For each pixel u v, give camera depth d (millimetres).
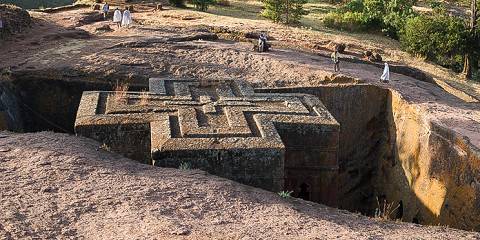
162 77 15422
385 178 14648
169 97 12758
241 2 36250
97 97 12555
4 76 14805
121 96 12633
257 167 10047
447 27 25266
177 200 7926
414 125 13070
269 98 13211
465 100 16141
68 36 20156
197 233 6914
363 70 17703
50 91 15125
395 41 28906
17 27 20469
